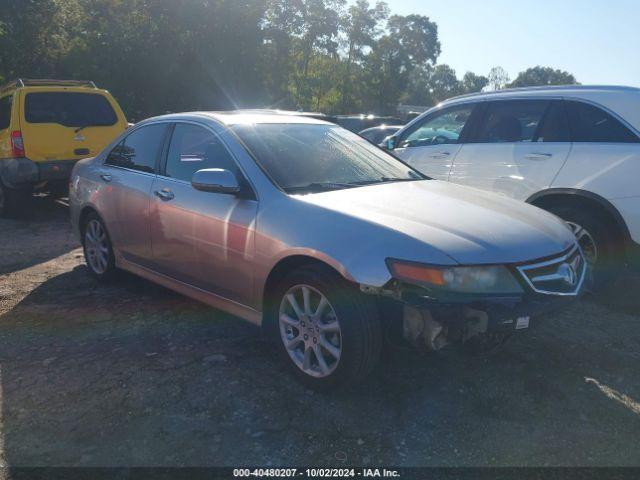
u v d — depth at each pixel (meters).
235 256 3.78
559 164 5.24
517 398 3.42
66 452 2.93
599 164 5.00
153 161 4.75
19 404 3.36
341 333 3.21
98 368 3.78
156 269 4.68
